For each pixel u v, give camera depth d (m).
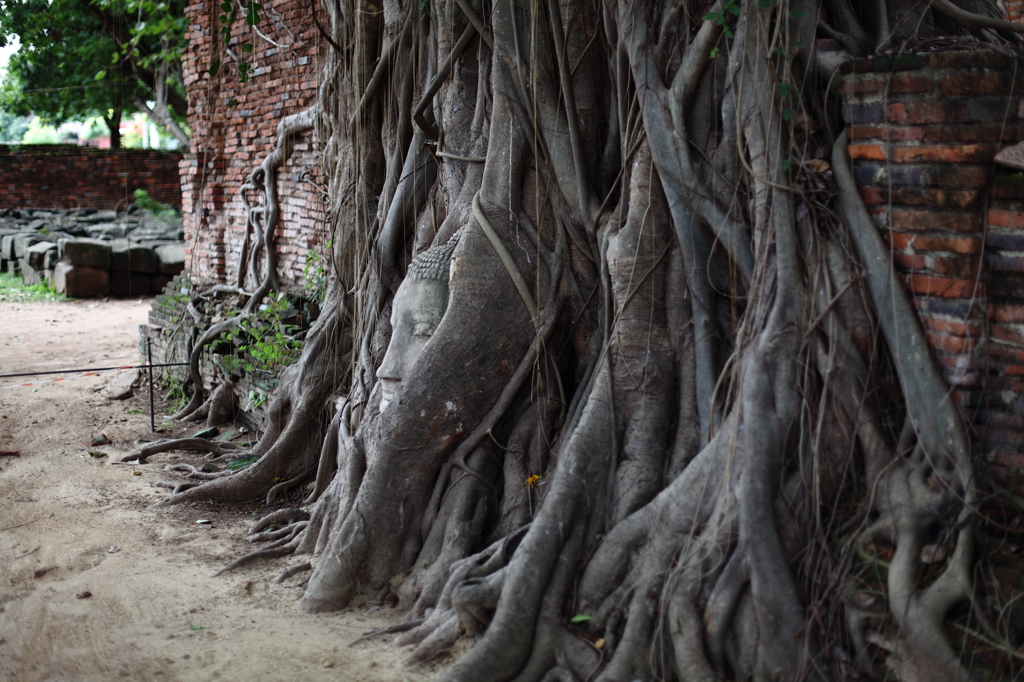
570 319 5.17
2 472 7.34
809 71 4.18
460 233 5.39
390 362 5.48
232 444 8.03
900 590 3.54
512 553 4.54
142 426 8.77
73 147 23.34
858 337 3.96
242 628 4.65
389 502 5.02
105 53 21.50
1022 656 3.43
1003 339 3.82
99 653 4.40
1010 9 5.24
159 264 17.75
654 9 4.75
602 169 5.23
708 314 4.47
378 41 6.66
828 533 3.85
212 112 10.76
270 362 7.96
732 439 3.98
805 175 4.10
